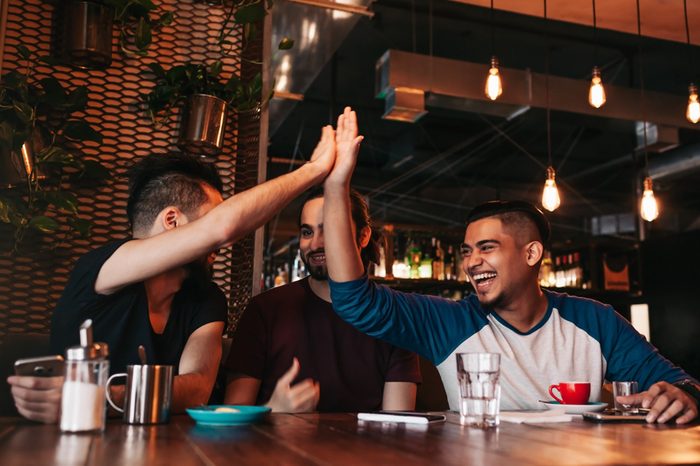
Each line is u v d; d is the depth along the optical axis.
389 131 7.39
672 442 0.98
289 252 5.68
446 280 4.78
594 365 1.83
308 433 1.02
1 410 1.50
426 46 5.70
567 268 5.47
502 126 6.83
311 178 1.44
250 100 2.04
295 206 7.84
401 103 4.70
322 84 6.38
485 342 1.81
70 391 0.99
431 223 9.34
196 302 1.61
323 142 1.51
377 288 1.72
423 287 4.88
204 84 1.97
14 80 1.79
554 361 1.79
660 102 5.38
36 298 1.89
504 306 1.82
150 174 1.53
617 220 9.29
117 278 1.32
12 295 1.87
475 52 5.84
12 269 1.87
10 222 1.77
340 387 1.89
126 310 1.43
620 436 1.05
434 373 2.36
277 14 3.08
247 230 1.32
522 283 1.81
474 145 7.32
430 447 0.90
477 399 1.15
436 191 8.38
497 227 1.82
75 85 2.00
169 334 1.55
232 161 2.15
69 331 1.37
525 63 6.07
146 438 0.95
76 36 1.87
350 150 1.51
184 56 2.14
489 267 1.80
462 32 5.46
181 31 2.14
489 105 5.01
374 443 0.93
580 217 9.77
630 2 4.19
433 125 6.94
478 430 1.11
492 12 4.27
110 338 1.41
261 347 1.91
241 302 2.12
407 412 1.31
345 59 5.92
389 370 1.94
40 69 1.96
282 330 1.93
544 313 1.87
